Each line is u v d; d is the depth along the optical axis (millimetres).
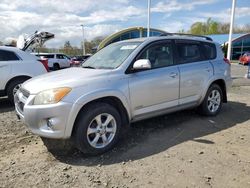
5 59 7668
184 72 5426
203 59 5980
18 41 11594
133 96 4625
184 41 5676
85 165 3953
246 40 47250
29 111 4031
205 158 4125
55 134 3945
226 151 4379
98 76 4355
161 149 4465
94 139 4230
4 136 5117
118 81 4461
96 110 4160
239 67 27766
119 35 31047
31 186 3434
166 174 3674
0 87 7516
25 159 4160
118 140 4660
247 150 4422
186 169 3799
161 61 5176
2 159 4172
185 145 4621
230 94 9305
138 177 3613
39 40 12398
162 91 5055
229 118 6168
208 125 5652
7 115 6645
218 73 6152
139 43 5039
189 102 5641
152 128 5465
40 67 8172
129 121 4684
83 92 4062
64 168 3863
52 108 3898
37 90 4090
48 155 4281
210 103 6199
